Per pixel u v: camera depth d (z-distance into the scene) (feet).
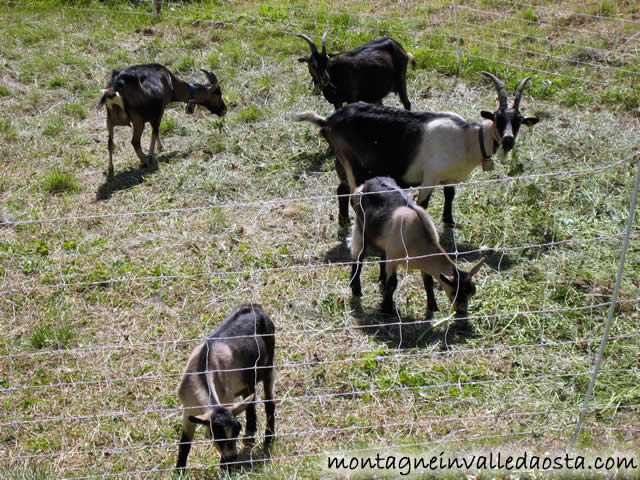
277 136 33.14
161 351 20.84
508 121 23.59
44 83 38.99
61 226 27.07
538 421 17.90
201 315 22.29
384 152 25.03
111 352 20.84
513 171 28.30
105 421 18.43
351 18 44.45
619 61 38.78
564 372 19.45
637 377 19.13
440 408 18.38
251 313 17.49
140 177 30.78
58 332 21.43
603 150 30.58
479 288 22.91
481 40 41.83
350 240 22.99
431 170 24.68
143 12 47.47
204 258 25.00
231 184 29.73
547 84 36.47
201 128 34.71
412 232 20.71
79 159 32.07
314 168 30.86
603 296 22.24
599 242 24.95
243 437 17.54
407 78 38.27
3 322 22.21
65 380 19.84
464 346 20.61
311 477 16.21
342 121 25.18
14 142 33.37
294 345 20.83
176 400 18.99
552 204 27.14
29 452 17.51
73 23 46.47
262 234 26.43
